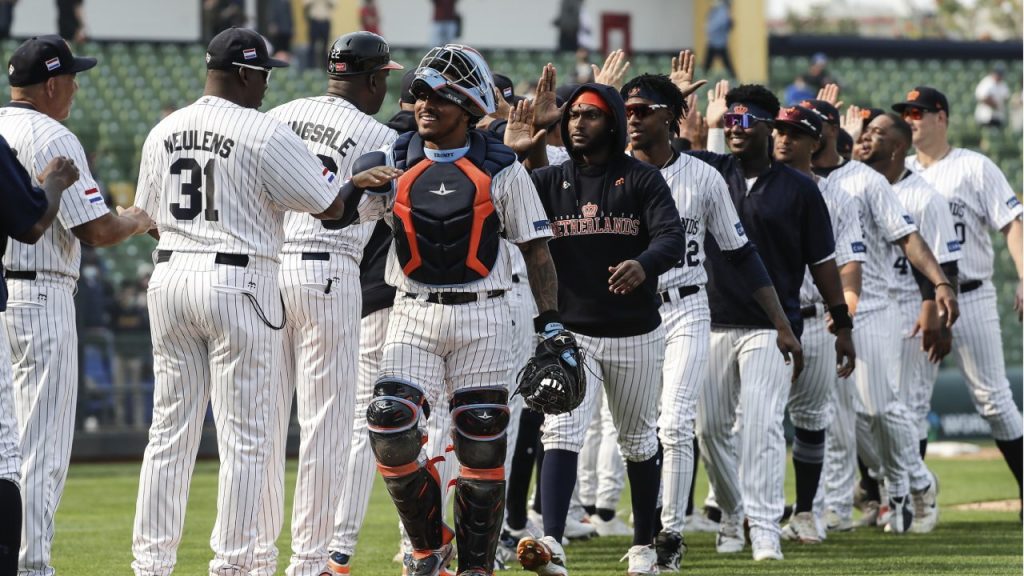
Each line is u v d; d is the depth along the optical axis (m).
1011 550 24.20
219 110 16.83
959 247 29.22
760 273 21.67
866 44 95.31
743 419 23.14
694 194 21.22
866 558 23.00
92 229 16.38
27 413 16.81
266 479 18.84
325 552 18.55
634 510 20.38
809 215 23.30
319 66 79.06
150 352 48.53
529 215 16.67
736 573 20.98
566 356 16.69
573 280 19.55
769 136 23.64
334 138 18.84
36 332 16.84
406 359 16.72
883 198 27.61
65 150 16.59
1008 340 67.19
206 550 25.11
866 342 27.45
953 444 52.38
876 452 28.66
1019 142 83.62
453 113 16.41
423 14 94.75
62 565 23.14
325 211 16.80
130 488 39.84
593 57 91.50
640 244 19.41
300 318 18.45
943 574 20.80
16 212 14.76
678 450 21.17
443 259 16.47
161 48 81.75
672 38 97.75
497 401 16.83
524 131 19.64
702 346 21.42
